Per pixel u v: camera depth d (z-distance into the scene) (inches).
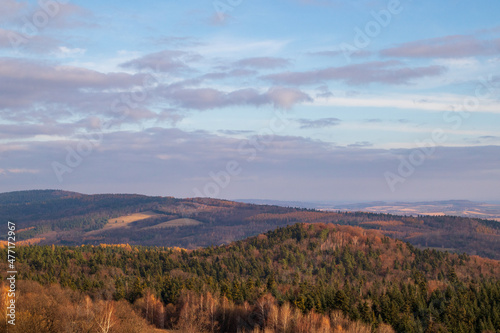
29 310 3496.6
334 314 4717.0
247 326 4810.5
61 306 3836.1
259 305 4945.9
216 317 4965.6
